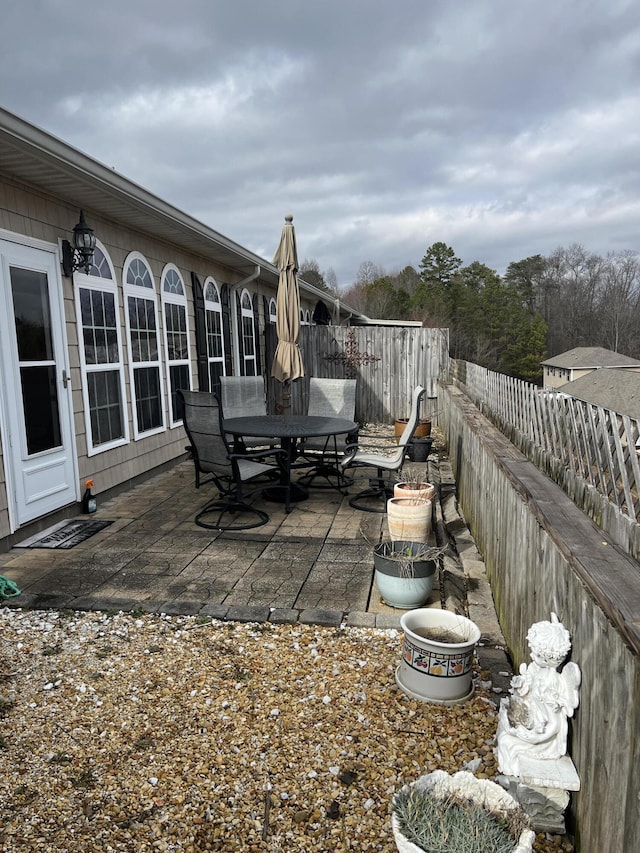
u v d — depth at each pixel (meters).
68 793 1.84
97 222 5.20
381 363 11.08
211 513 4.87
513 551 2.64
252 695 2.35
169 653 2.67
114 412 5.52
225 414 6.62
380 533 4.37
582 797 1.54
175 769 1.95
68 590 3.31
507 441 3.62
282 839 1.67
